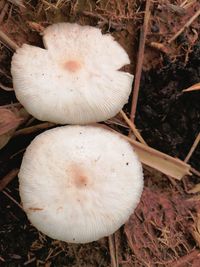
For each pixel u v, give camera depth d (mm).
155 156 191
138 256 186
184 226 193
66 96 164
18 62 168
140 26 197
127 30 198
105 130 169
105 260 182
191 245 192
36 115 165
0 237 178
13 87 174
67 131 165
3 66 182
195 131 197
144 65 199
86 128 167
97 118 169
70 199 154
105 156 163
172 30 202
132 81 187
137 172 167
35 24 186
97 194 157
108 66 175
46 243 180
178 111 198
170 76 198
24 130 181
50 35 175
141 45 195
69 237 156
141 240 188
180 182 199
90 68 171
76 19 193
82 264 181
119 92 173
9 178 178
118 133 189
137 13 197
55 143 161
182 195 198
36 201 155
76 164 158
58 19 192
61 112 164
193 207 197
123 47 198
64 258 180
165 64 199
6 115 172
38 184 156
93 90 168
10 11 186
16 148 182
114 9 196
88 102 166
